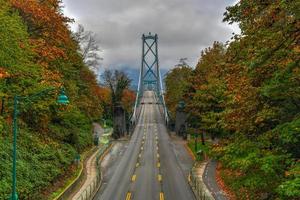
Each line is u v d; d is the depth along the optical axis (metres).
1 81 36.12
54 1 56.28
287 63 18.44
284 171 20.23
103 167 66.38
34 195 36.25
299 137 19.34
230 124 26.53
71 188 46.34
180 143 94.06
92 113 92.19
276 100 21.95
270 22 18.11
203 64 73.00
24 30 43.53
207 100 58.28
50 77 45.72
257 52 19.55
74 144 68.62
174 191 49.12
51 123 61.12
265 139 22.67
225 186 45.81
